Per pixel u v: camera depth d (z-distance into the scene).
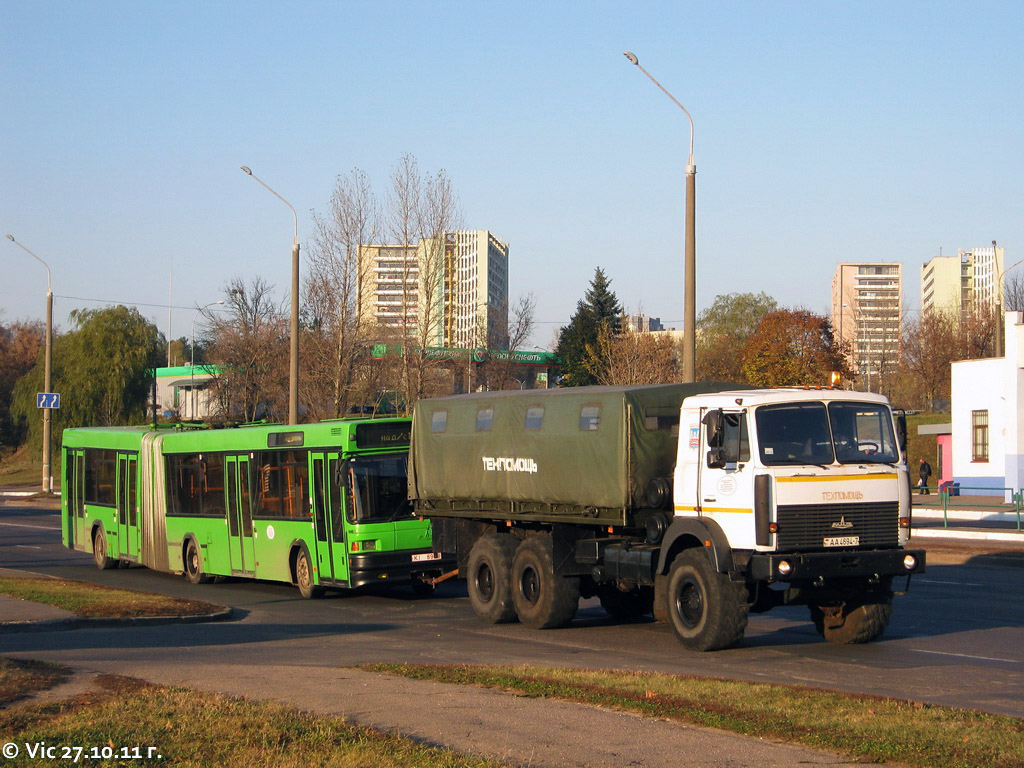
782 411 13.24
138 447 26.45
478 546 17.47
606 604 17.23
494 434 17.06
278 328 64.38
